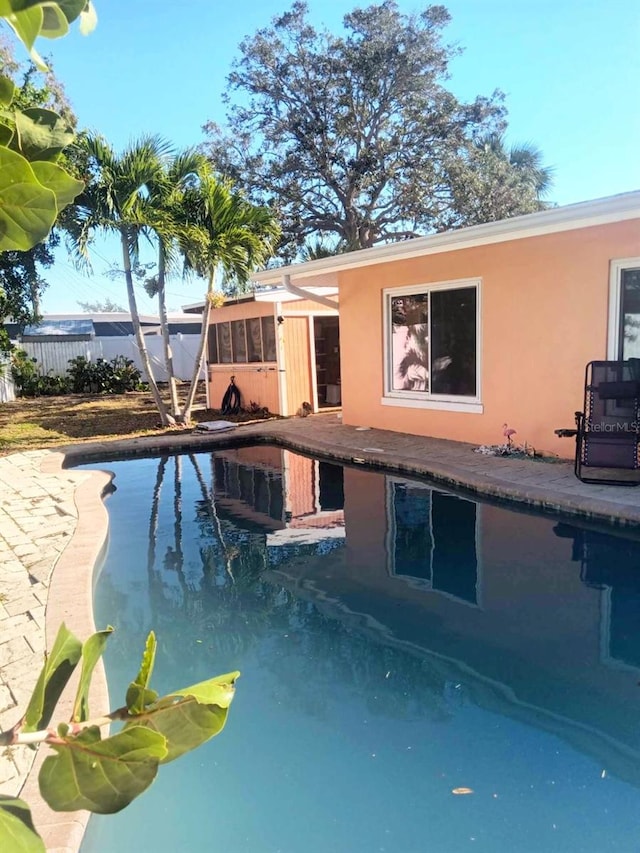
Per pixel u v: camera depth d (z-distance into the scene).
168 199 9.88
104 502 6.86
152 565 4.93
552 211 5.59
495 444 7.86
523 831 2.15
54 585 3.98
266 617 3.90
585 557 4.62
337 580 4.45
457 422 8.38
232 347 13.66
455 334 8.23
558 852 2.05
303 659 3.37
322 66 19.77
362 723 2.78
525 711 2.82
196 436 9.91
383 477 7.46
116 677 3.26
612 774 2.40
